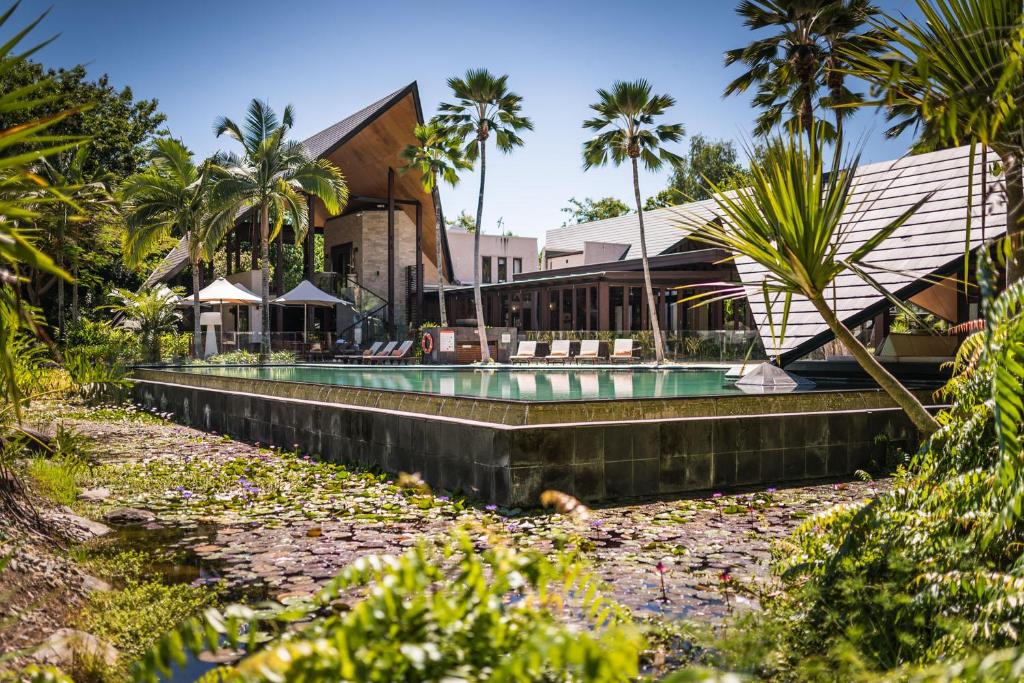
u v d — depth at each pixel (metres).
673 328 28.94
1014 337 1.97
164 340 21.72
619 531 4.88
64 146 1.48
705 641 2.41
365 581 1.32
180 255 30.09
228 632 1.25
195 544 4.53
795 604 2.75
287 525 5.04
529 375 17.66
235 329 29.67
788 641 2.49
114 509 5.40
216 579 3.83
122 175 30.34
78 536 4.47
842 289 11.49
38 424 8.41
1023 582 2.02
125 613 3.17
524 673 1.11
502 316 32.78
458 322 31.58
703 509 5.61
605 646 1.12
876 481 6.80
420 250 30.27
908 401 2.67
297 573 3.95
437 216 27.55
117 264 31.45
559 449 5.74
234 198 21.97
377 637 1.17
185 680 2.62
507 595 3.24
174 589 3.56
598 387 13.44
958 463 2.72
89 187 16.80
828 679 2.06
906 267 10.97
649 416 6.88
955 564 2.34
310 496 6.00
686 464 6.29
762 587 3.39
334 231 34.50
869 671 2.05
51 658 2.58
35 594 3.12
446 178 27.38
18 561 3.34
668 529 4.93
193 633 1.25
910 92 2.07
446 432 6.21
